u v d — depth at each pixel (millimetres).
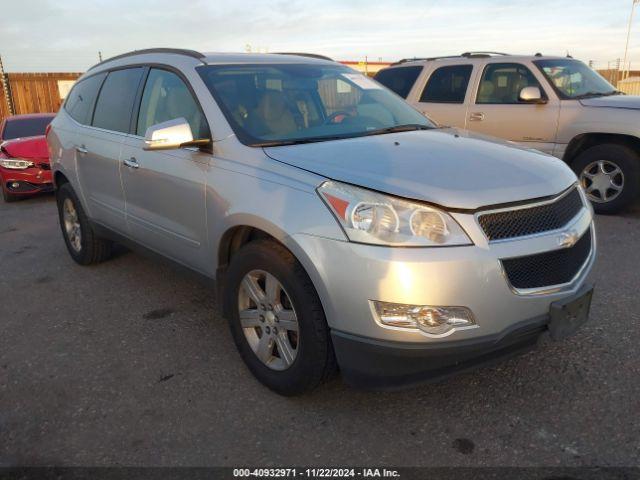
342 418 2928
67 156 5148
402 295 2455
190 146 3361
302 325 2805
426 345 2502
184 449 2729
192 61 3881
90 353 3740
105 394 3230
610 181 6664
